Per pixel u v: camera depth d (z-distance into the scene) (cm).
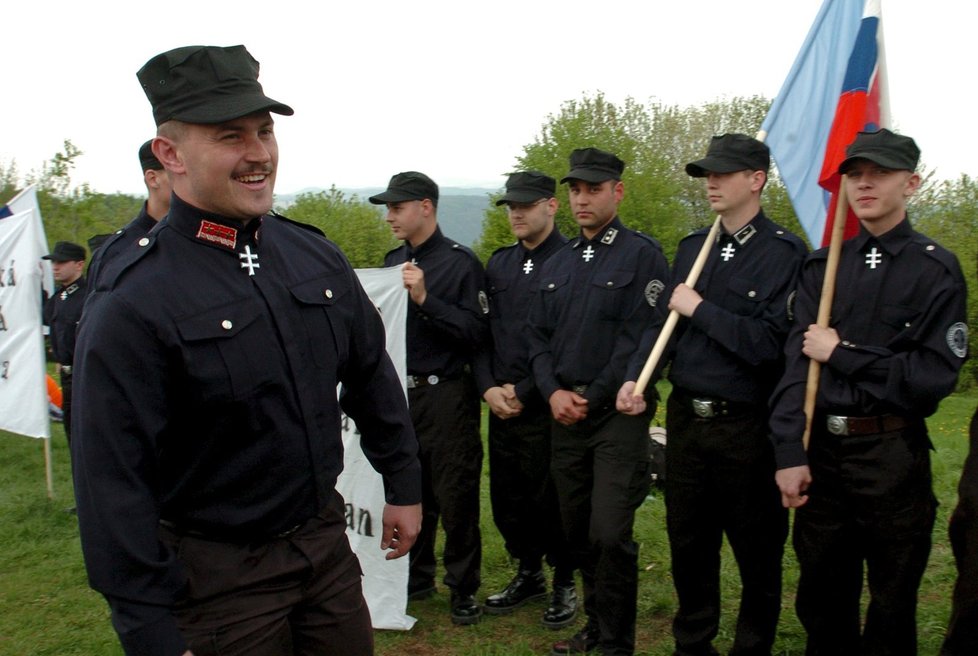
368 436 253
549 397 391
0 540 589
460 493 434
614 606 368
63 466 824
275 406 207
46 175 1709
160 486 208
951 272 295
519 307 441
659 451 634
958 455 738
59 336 634
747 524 348
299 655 229
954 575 453
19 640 433
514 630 430
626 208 2452
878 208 302
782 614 422
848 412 306
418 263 455
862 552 323
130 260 200
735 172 347
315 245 232
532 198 436
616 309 380
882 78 357
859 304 309
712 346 347
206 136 198
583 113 2512
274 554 216
